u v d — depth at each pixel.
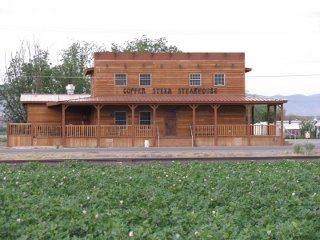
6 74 79.25
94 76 52.25
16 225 11.18
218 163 25.08
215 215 12.03
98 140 48.19
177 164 24.48
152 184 18.02
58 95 55.53
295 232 10.38
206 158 28.50
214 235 10.09
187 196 15.35
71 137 48.06
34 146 48.53
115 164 26.00
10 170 22.41
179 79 52.16
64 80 83.25
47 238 10.43
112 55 52.00
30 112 52.09
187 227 11.12
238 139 48.91
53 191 16.78
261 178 18.73
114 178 19.36
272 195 14.84
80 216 12.09
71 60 86.00
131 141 48.47
